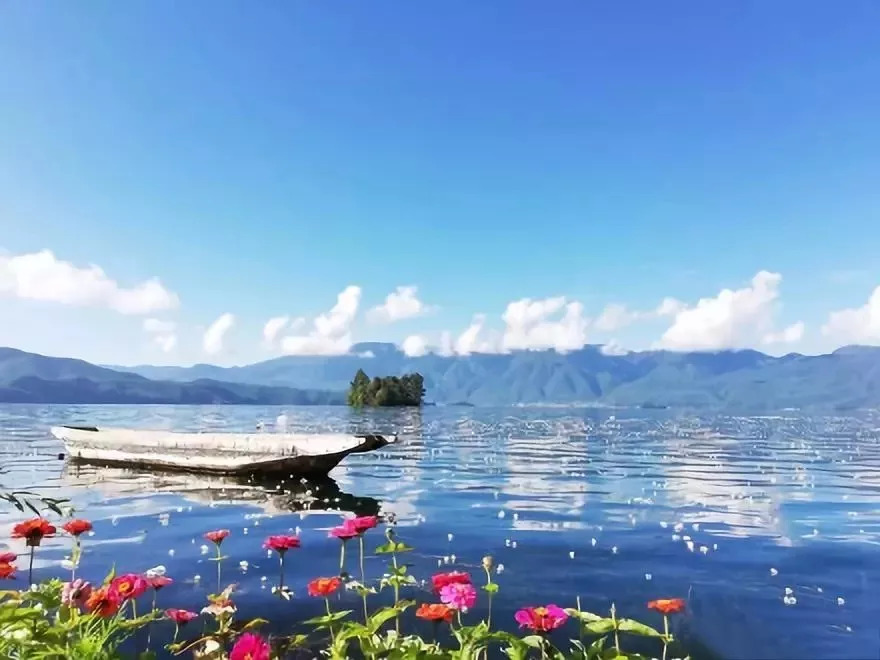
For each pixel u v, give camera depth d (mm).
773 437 39438
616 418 85000
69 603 4133
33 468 17859
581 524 10422
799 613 6062
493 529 9992
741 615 5996
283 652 4938
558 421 70062
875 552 8453
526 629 5570
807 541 9109
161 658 4895
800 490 14656
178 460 16828
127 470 17516
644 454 25641
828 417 92375
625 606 6281
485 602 6371
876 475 17922
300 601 6297
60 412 82375
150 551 8430
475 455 25047
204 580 7066
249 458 15773
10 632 3803
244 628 4691
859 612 6078
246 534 9555
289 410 117375
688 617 5945
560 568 7656
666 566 7738
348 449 14922
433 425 54438
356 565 7750
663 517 11070
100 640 3943
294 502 12727
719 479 16922
